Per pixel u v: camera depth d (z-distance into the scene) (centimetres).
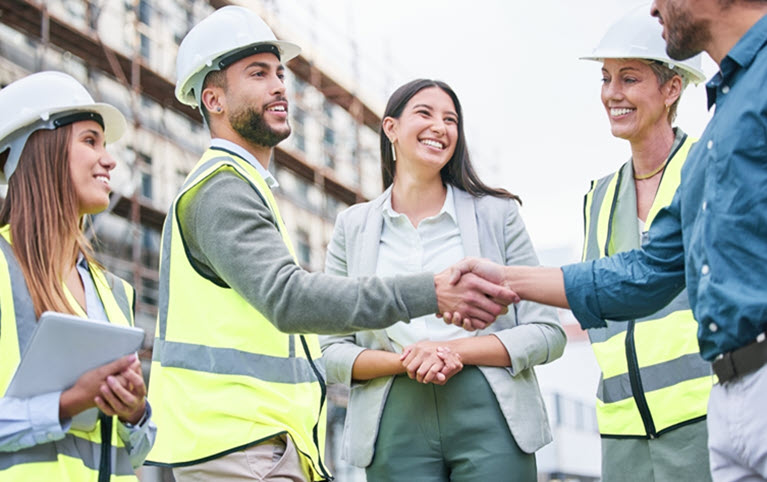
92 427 235
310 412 286
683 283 269
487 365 316
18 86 254
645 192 359
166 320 288
